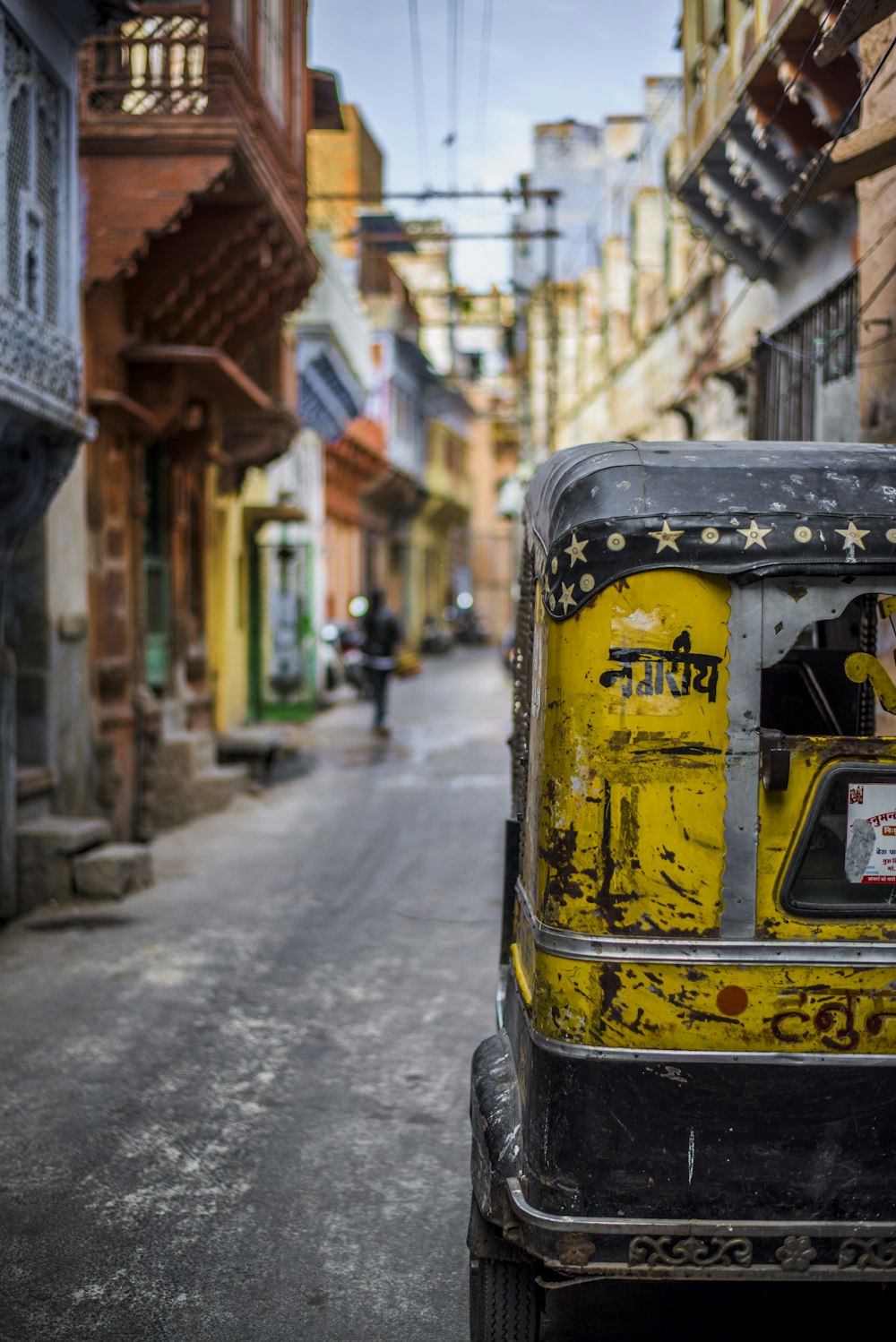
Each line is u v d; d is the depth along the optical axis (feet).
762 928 9.29
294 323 71.41
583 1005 9.29
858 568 9.23
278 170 37.83
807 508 9.34
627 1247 9.21
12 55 22.31
